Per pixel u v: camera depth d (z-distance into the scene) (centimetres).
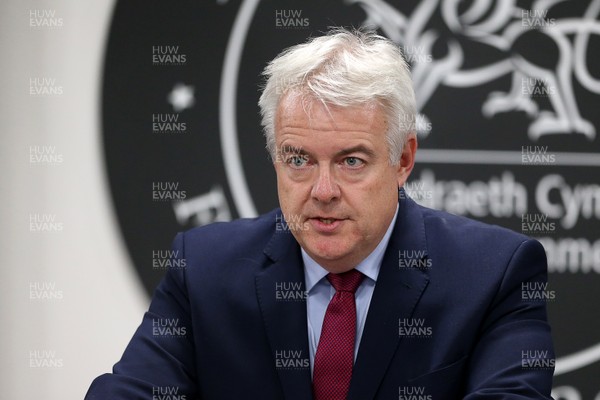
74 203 1202
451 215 710
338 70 562
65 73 1198
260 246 696
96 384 639
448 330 632
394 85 582
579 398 1220
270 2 1205
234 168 1207
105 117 1202
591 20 1211
